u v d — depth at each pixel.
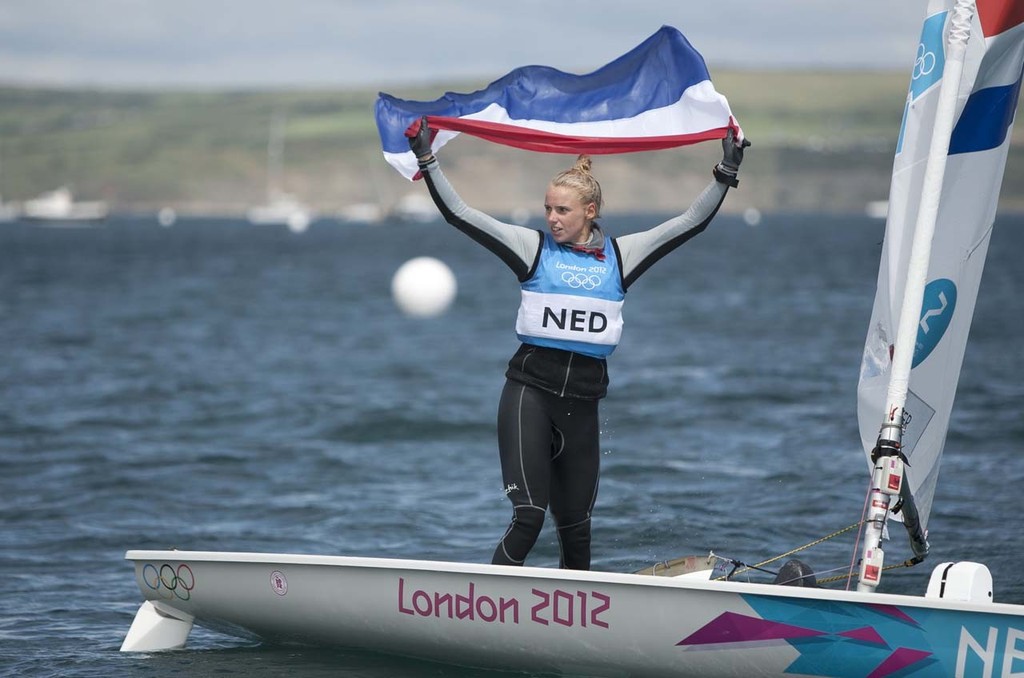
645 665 18.02
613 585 17.75
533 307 18.70
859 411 20.22
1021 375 58.72
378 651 19.88
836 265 187.12
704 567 20.50
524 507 18.69
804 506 32.44
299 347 75.56
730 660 17.62
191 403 52.22
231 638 21.75
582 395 18.88
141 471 38.22
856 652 17.08
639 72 19.30
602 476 36.50
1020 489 34.16
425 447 42.69
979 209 19.45
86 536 30.22
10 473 37.91
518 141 19.34
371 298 121.62
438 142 19.84
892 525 30.42
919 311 18.58
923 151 19.53
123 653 20.91
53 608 24.14
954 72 18.50
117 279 155.62
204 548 29.02
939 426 19.72
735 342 76.06
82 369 63.84
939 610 16.70
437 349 74.38
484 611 18.48
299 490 35.69
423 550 28.66
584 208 18.58
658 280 147.38
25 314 99.94
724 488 34.72
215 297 122.25
